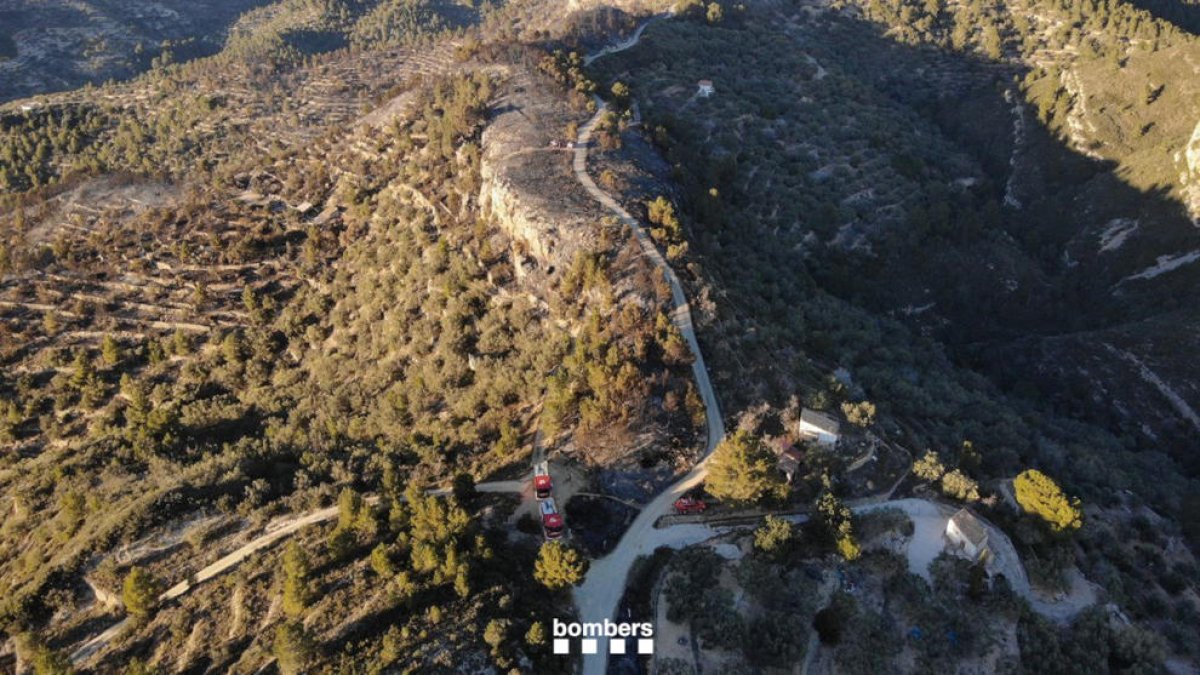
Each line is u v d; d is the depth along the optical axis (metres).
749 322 94.75
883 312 135.88
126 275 127.38
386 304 110.31
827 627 64.69
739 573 67.19
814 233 137.00
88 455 94.75
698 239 108.69
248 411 103.56
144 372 113.69
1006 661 64.31
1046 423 112.56
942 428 92.44
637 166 116.06
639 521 74.56
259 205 138.38
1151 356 130.00
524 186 108.31
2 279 125.94
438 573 63.50
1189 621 77.25
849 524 70.12
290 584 62.56
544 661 59.69
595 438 79.75
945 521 75.88
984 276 149.88
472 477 77.44
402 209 123.50
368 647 58.59
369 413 96.25
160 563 72.25
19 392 109.94
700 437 80.69
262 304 120.44
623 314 88.12
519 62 149.38
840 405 86.25
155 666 61.88
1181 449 119.56
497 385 89.94
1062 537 75.56
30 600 69.81
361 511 72.00
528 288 99.38
